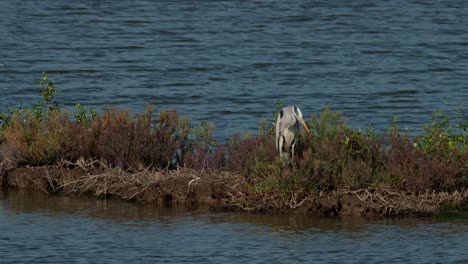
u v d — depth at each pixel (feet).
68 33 334.85
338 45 318.86
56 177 130.52
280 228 114.11
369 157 123.85
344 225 115.14
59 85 242.17
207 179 124.67
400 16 385.09
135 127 134.51
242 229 113.91
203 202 124.06
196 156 130.11
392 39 332.19
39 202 125.29
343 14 388.37
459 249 106.63
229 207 121.80
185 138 135.64
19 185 131.54
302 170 119.55
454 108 215.10
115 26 352.69
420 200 119.03
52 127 135.64
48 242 109.50
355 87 245.04
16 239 110.42
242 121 196.65
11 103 215.31
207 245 108.27
